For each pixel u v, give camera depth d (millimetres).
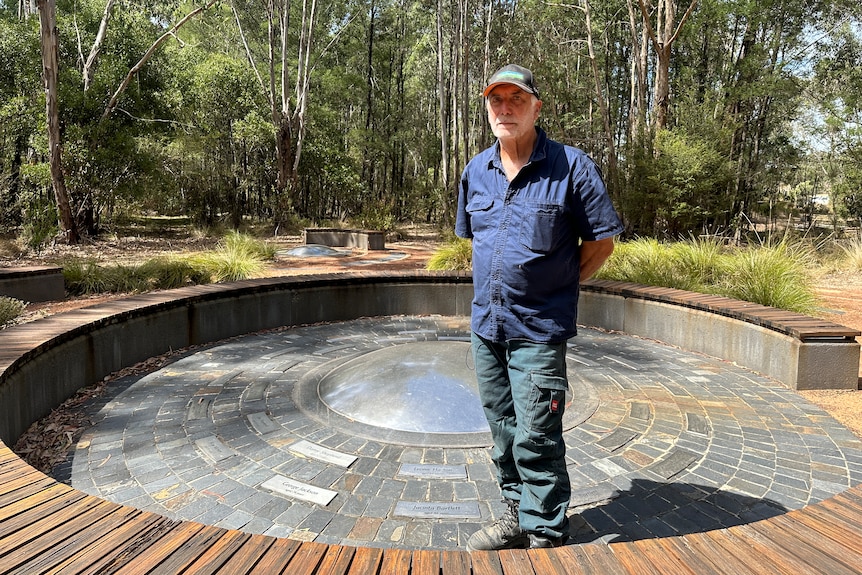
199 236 20766
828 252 12359
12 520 1570
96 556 1413
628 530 2416
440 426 3367
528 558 1437
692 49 23656
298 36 28547
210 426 3496
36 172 16094
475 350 2104
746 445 3293
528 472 1930
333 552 1457
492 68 23031
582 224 1856
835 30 19109
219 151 25188
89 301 8258
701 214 15320
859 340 5949
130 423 3555
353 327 6461
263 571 1369
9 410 3188
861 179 19094
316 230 18656
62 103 16453
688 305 5496
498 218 1896
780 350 4531
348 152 31156
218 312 5746
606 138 17156
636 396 4105
